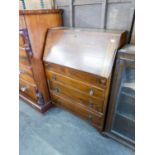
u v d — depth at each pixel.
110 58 0.96
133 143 1.18
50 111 1.74
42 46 1.38
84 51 1.10
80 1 1.35
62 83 1.38
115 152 1.23
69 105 1.51
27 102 1.84
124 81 1.00
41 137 1.41
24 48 1.28
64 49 1.22
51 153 1.25
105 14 1.25
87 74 1.08
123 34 1.01
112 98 1.08
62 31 1.27
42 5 1.54
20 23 1.13
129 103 1.08
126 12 1.14
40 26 1.30
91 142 1.33
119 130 1.25
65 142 1.34
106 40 1.01
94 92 1.15
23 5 1.38
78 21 1.47
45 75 1.53
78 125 1.53
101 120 1.27
